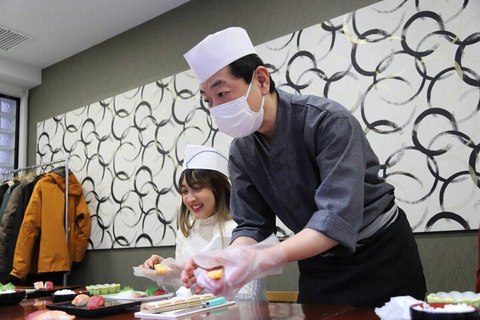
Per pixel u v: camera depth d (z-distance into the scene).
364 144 1.11
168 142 3.14
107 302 1.29
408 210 2.13
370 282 1.23
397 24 2.26
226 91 1.09
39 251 3.30
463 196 1.99
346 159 1.02
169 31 3.27
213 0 3.04
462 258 1.99
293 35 2.61
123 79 3.52
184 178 1.93
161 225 3.10
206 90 1.13
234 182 1.36
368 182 1.21
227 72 1.09
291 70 2.59
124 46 3.55
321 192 1.02
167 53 3.26
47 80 4.15
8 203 3.47
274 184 1.24
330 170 1.04
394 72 2.24
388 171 2.20
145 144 3.28
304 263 1.34
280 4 2.71
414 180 2.13
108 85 3.62
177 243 2.11
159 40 3.32
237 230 1.34
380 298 1.21
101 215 3.50
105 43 3.70
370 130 2.28
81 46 3.79
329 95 2.43
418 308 0.65
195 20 3.12
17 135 4.21
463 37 2.06
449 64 2.09
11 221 3.43
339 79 2.40
